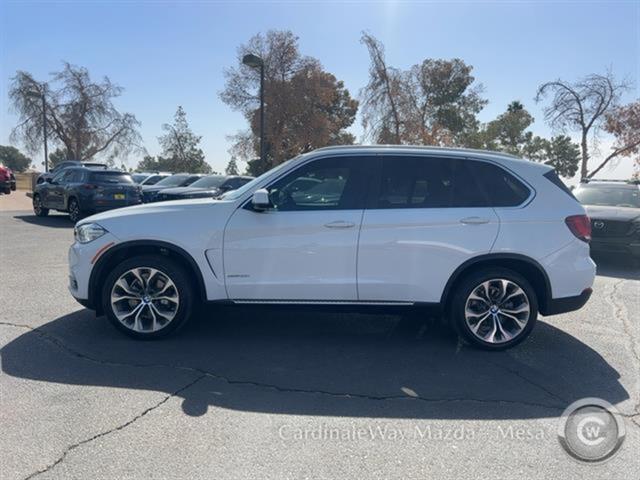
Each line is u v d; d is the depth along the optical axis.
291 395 4.01
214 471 3.00
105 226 5.02
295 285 4.94
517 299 5.04
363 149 5.11
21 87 39.75
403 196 4.98
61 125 40.81
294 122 37.44
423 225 4.88
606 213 9.94
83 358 4.64
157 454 3.16
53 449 3.18
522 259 4.94
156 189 18.97
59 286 7.29
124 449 3.20
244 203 4.99
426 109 35.78
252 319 5.93
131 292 5.07
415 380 4.34
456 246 4.90
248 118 37.03
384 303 5.00
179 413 3.67
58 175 17.31
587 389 4.25
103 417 3.58
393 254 4.89
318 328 5.67
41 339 5.08
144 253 5.18
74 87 41.00
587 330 5.81
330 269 4.92
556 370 4.62
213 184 17.48
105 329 5.43
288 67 36.16
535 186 5.06
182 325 5.13
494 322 5.02
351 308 5.04
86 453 3.15
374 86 29.20
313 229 4.89
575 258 5.02
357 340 5.32
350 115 54.00
